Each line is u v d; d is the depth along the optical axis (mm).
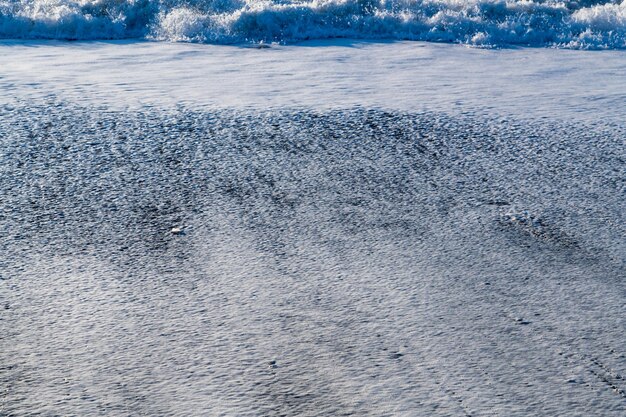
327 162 8547
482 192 7625
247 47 17094
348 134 9727
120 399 4047
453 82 13227
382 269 5781
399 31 19219
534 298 5340
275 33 18656
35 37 18078
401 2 20953
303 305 5172
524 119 10641
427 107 11281
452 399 4086
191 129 9836
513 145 9352
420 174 8188
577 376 4344
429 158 8773
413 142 9422
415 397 4098
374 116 10688
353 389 4172
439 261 5953
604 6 21859
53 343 4621
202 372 4324
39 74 13328
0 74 13234
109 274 5609
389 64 15000
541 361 4496
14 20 18234
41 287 5375
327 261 5914
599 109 11289
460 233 6543
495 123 10398
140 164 8344
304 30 18906
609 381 4297
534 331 4863
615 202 7379
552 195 7562
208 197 7348
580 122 10500
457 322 4965
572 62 15688
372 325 4902
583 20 19688
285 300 5242
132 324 4871
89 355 4492
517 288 5496
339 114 10766
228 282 5512
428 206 7211
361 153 8922
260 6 19453
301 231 6527
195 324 4887
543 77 13898
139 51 16250
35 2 20141
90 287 5395
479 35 18266
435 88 12664
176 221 6707
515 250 6195
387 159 8703
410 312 5086
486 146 9289
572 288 5512
